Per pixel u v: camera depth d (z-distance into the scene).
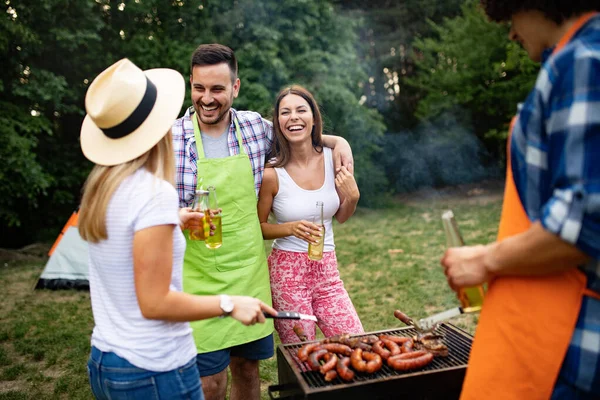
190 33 10.24
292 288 2.53
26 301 5.47
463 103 12.73
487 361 1.35
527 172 1.21
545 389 1.25
